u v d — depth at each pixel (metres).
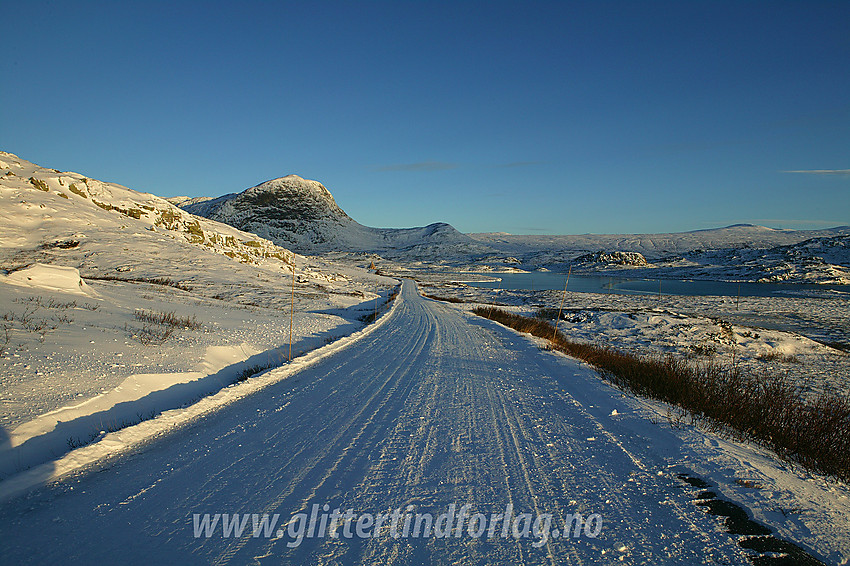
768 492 3.95
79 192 44.41
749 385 7.58
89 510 3.52
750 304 51.31
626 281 114.88
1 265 26.86
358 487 4.06
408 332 18.06
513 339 16.53
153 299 18.70
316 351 11.98
